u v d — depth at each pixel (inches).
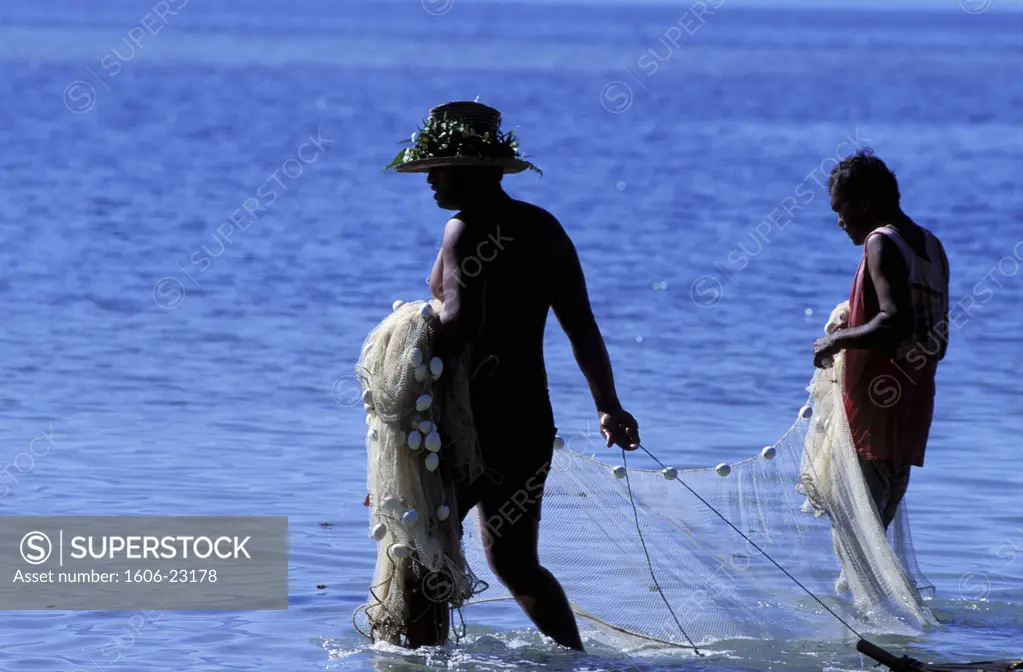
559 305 868.6
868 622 888.9
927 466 1312.7
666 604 894.4
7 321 1971.0
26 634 828.0
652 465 1279.5
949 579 992.9
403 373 811.4
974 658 832.3
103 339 1859.0
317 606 900.6
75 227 3048.7
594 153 5201.8
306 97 7864.2
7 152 4692.4
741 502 919.0
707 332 1995.6
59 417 1434.5
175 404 1507.1
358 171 4480.8
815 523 915.4
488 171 845.2
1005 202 3846.0
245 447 1333.7
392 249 2802.7
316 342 1871.3
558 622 843.4
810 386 944.3
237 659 797.2
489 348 830.5
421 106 7327.8
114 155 4746.6
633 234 3142.2
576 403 1523.1
